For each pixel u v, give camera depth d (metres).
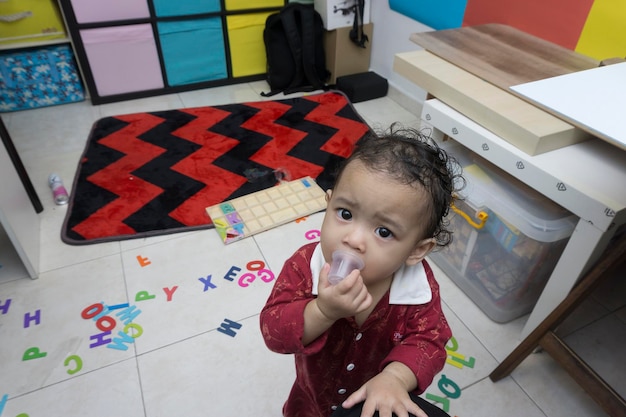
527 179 1.06
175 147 2.16
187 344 1.28
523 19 1.65
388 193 0.51
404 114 2.53
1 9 2.23
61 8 2.26
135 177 1.95
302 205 1.80
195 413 1.12
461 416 1.12
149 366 1.22
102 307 1.38
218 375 1.20
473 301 1.43
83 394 1.15
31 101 2.51
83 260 1.54
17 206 1.49
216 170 2.01
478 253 1.35
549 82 0.99
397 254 0.53
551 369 1.24
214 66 2.75
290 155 2.12
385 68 2.71
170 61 2.63
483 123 1.17
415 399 0.53
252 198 1.83
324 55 2.74
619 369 1.23
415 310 0.63
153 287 1.45
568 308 1.01
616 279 1.50
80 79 2.59
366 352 0.68
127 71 2.56
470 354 1.27
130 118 2.41
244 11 2.62
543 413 1.14
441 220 0.61
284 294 0.65
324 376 0.74
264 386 1.18
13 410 1.11
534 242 1.16
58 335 1.29
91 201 1.80
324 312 0.53
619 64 1.09
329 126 2.37
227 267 1.53
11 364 1.21
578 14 1.43
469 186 1.28
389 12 2.49
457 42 1.46
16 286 1.44
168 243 1.62
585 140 1.12
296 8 2.55
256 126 2.35
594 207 0.93
